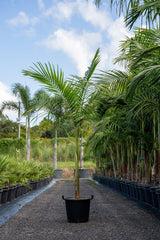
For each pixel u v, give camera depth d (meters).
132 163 8.79
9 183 7.75
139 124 7.62
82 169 21.67
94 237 3.38
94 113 5.16
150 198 6.14
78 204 4.30
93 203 6.81
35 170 10.77
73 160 25.94
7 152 20.88
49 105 4.99
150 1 3.74
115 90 6.21
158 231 3.64
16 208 5.81
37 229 3.86
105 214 5.09
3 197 6.46
